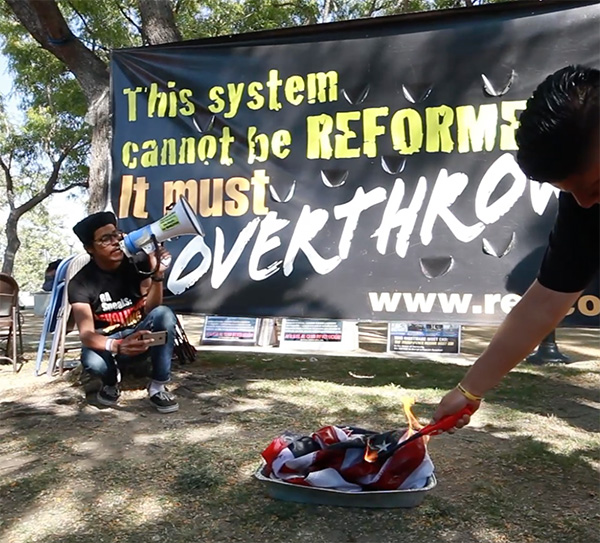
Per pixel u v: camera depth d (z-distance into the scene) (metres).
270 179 4.22
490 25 3.85
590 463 2.74
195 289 4.33
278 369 4.70
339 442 2.40
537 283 1.60
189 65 4.38
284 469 2.40
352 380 4.35
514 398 3.87
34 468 2.75
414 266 3.97
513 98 3.82
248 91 4.27
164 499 2.42
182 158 4.38
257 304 4.23
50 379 4.46
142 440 3.09
